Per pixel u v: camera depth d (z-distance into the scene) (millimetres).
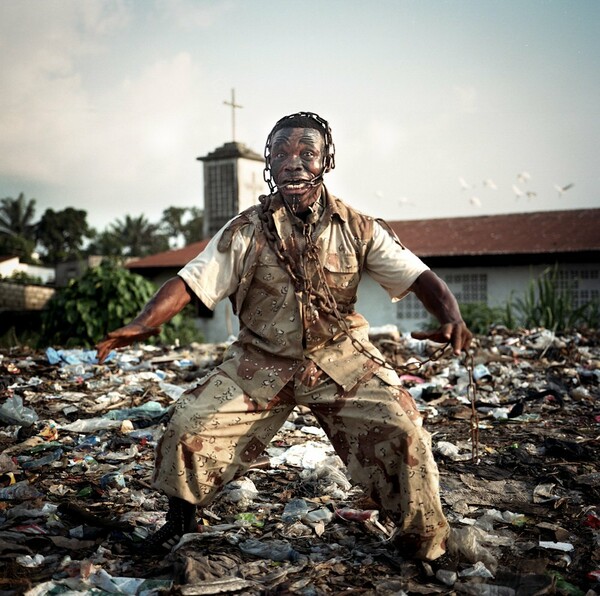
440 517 2605
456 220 19641
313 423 5031
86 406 5453
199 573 2574
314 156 2721
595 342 8172
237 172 18531
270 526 3166
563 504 3436
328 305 2697
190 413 2586
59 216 63625
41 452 4312
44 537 2928
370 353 2742
